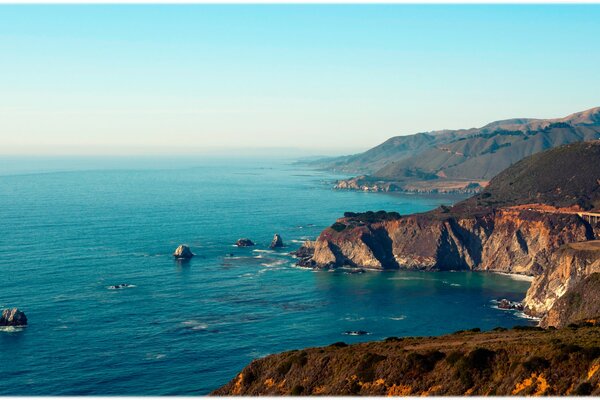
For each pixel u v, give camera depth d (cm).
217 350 16662
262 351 16600
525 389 7838
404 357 9369
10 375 14875
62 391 14012
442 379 8744
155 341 17300
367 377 9412
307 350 11331
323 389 9694
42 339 17300
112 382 14500
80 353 16300
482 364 8638
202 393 13900
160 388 14175
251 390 10794
